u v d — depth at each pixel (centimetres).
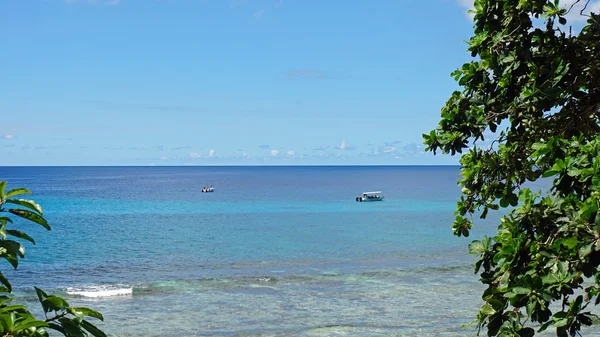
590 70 589
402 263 4700
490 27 608
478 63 618
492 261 559
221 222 8300
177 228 7500
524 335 488
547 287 440
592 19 607
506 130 638
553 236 494
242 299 3316
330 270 4388
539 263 469
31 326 253
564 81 592
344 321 2770
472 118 609
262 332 2581
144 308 3073
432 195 15888
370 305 3125
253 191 17900
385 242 6103
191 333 2564
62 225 7825
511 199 650
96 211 10262
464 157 661
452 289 3553
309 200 13588
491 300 508
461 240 6216
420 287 3634
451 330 2570
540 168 651
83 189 19050
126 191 17688
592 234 414
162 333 2556
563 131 626
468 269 4334
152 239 6331
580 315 442
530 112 581
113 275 4144
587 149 467
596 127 639
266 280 3950
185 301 3256
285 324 2730
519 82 593
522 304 454
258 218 8994
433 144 626
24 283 3791
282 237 6556
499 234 535
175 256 5128
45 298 271
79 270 4344
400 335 2500
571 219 459
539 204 511
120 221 8419
